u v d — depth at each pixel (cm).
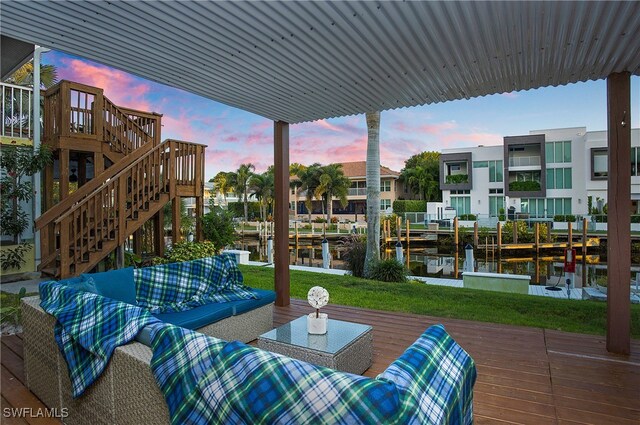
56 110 641
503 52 280
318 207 3728
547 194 2333
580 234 1816
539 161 2377
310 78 334
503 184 2466
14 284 578
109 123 689
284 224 480
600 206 2180
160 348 159
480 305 504
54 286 244
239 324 330
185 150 706
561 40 259
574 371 287
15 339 345
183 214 1169
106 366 180
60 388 218
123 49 274
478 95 387
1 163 601
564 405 238
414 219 2375
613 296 322
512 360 307
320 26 241
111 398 180
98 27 240
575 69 314
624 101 314
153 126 776
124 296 297
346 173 3509
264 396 121
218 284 370
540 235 1814
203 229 756
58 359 218
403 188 3578
